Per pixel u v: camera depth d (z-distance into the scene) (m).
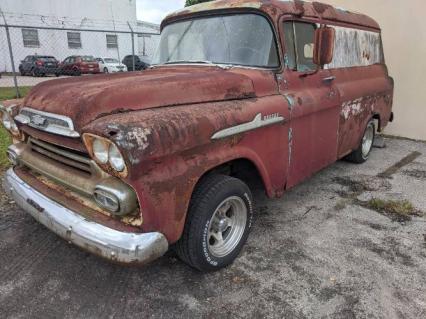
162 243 2.44
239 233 3.22
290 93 3.60
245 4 3.61
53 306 2.68
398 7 7.30
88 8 28.53
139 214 2.42
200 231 2.77
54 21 27.44
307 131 3.84
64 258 3.23
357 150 5.56
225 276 3.03
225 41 3.69
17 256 3.25
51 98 2.73
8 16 26.09
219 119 2.73
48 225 2.66
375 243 3.55
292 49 3.74
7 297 2.76
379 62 5.86
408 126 7.68
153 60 4.30
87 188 2.48
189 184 2.54
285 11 3.64
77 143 2.46
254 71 3.42
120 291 2.84
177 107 2.73
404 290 2.88
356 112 4.90
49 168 2.80
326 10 4.37
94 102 2.45
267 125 3.20
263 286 2.91
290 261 3.23
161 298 2.78
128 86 2.65
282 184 3.63
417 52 7.27
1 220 3.83
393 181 5.20
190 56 3.86
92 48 29.11
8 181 3.14
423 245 3.53
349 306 2.71
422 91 7.37
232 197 3.00
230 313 2.63
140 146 2.18
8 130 3.30
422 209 4.31
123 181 2.31
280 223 3.90
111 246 2.33
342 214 4.14
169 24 4.24
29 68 23.61
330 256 3.32
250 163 3.25
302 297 2.79
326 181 5.15
